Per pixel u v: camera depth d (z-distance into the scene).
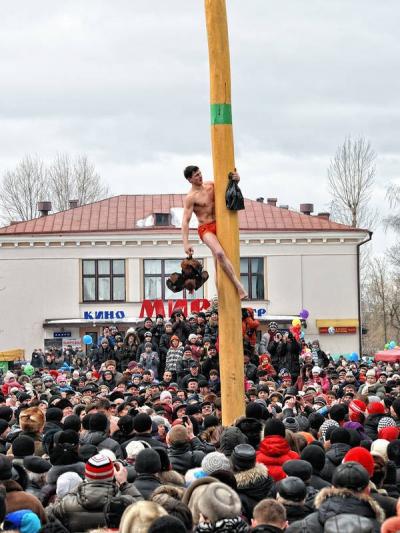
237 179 16.88
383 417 17.81
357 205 91.00
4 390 28.72
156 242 67.06
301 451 14.64
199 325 32.81
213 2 16.80
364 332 69.94
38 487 13.29
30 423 15.52
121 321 66.44
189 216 17.08
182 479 12.23
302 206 78.06
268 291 68.06
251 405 16.11
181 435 14.05
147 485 11.82
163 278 67.25
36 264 67.19
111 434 16.95
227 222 16.84
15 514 10.02
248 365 28.50
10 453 15.03
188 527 9.32
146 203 72.25
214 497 9.21
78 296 67.12
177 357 31.27
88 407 17.80
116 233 66.88
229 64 16.89
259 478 11.69
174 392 24.14
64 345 66.69
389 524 9.03
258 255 68.19
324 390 31.33
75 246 67.19
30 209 102.44
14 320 67.00
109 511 10.15
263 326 67.62
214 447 15.70
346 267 68.50
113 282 67.44
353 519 8.90
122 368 34.03
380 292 104.56
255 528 9.34
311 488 11.65
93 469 11.17
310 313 68.25
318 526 9.80
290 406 21.56
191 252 17.14
